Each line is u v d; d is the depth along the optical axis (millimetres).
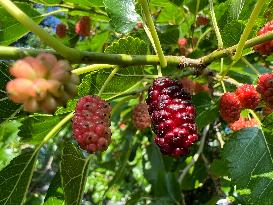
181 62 96
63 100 60
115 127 245
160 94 85
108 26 194
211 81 119
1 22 117
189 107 83
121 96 105
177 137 80
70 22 184
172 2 132
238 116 106
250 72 149
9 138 146
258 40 92
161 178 180
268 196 97
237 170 101
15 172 98
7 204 97
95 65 85
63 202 100
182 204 187
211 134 185
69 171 93
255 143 103
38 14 129
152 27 86
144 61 86
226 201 172
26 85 57
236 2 124
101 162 256
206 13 167
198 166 186
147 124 118
